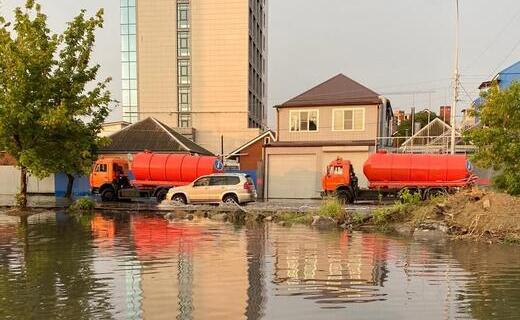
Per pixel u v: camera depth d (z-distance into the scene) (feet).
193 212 61.46
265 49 251.60
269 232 44.47
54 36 67.00
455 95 89.51
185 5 199.41
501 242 38.91
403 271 27.58
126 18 204.54
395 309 20.22
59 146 67.46
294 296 22.12
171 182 80.84
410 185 75.97
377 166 76.64
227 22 196.44
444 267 28.86
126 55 205.26
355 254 33.01
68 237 40.45
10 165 107.24
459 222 45.01
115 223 51.62
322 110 108.68
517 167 51.62
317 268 28.22
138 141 114.83
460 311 20.02
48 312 19.54
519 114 51.98
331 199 62.59
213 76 198.18
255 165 127.44
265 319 18.83
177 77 200.44
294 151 103.50
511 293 22.85
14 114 61.00
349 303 21.06
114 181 83.97
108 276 25.85
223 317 19.04
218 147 196.54
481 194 48.62
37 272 26.71
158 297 21.81
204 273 26.68
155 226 48.91
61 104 63.31
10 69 61.87
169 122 200.23
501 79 105.91
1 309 19.90
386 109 122.42
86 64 69.97
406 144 112.37
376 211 51.57
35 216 58.85
